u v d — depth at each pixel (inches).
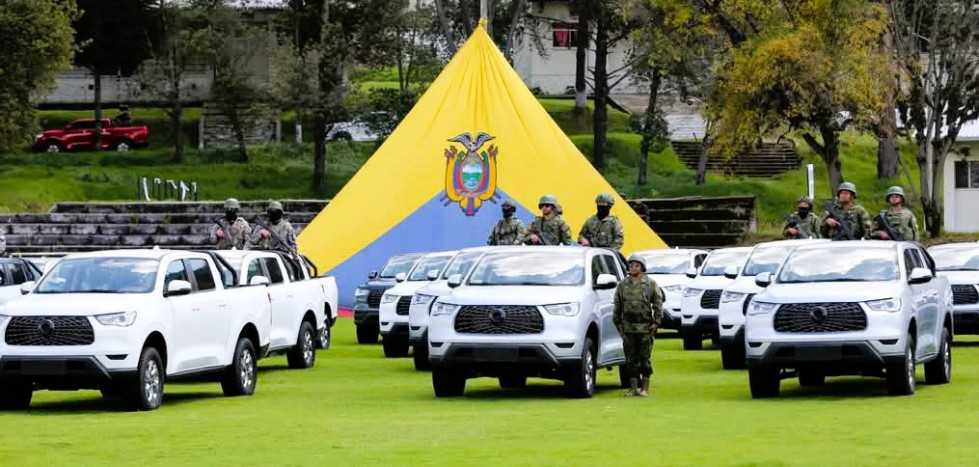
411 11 3582.7
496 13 3587.6
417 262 1518.2
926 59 3011.8
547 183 2027.6
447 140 2043.6
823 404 932.6
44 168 3489.2
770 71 2329.0
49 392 1114.1
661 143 3388.3
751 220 2723.9
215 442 765.3
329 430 813.2
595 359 1016.2
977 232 2699.3
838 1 2358.5
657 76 3348.9
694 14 2477.9
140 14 3799.2
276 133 3944.4
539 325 974.4
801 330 961.5
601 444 738.2
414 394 1048.2
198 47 3518.7
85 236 2652.6
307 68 3454.7
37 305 932.0
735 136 2470.5
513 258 1048.8
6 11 3184.1
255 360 1093.1
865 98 2349.9
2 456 716.0
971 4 2465.6
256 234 1486.2
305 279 1342.3
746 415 872.3
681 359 1384.1
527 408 930.1
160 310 959.6
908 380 971.3
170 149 3838.6
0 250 1518.2
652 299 1003.3
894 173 3297.2
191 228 2669.8
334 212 2048.5
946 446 709.9
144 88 3671.3
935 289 1061.8
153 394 947.3
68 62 3314.5
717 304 1486.2
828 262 1023.6
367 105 3513.8
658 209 2797.7
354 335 1775.3
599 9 3449.8
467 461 679.1
